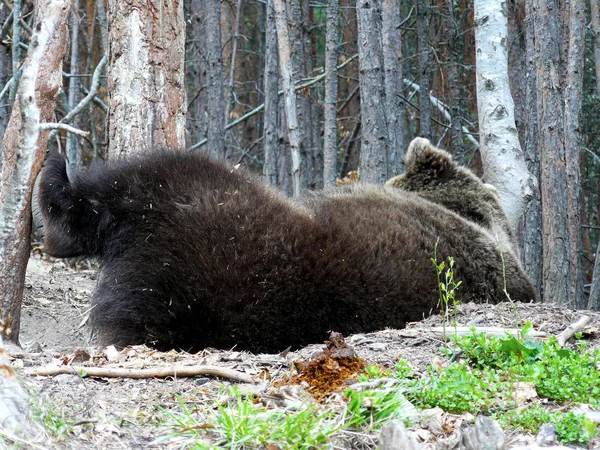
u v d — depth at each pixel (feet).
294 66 64.03
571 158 55.26
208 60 60.95
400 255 25.32
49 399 16.12
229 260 22.56
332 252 23.76
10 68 61.57
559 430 15.71
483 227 32.48
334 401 16.88
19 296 23.84
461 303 26.81
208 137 60.49
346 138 92.43
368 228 25.35
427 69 67.00
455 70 65.05
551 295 50.83
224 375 18.75
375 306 24.11
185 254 22.63
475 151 74.02
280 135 65.92
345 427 15.28
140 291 22.74
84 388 17.83
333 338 18.89
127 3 28.32
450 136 75.87
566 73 61.00
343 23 88.69
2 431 13.60
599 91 57.72
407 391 17.40
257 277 22.62
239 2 77.00
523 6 66.03
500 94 38.78
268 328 22.81
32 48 23.29
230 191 23.56
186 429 15.25
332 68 56.65
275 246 22.94
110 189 23.56
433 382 17.65
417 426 16.12
